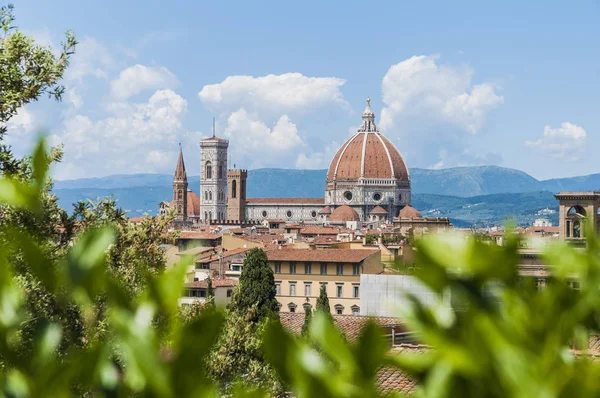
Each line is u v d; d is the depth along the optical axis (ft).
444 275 26.94
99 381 26.91
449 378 23.90
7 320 30.78
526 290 28.09
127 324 27.86
